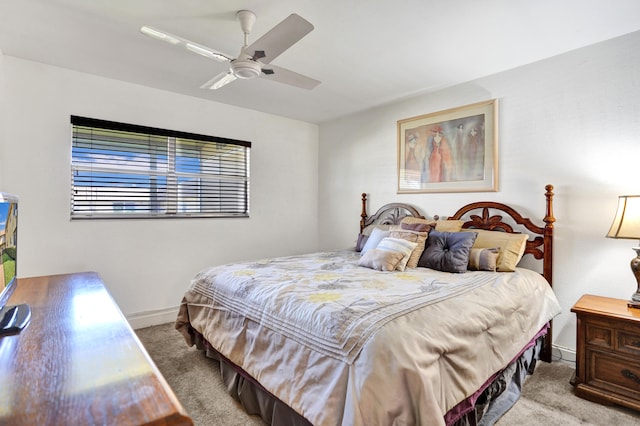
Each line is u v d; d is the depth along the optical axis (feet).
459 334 4.87
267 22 6.75
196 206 11.80
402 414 3.85
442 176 10.57
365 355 4.13
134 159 10.48
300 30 5.54
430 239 8.73
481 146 9.67
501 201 9.31
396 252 8.10
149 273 10.60
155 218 10.72
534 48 7.91
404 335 4.30
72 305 4.30
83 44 7.77
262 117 13.29
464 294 5.97
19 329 3.41
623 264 7.36
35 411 2.03
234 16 6.57
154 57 8.43
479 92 9.72
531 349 7.25
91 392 2.26
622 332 6.07
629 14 6.49
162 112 10.77
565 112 8.19
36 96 8.73
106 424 1.94
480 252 8.20
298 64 8.74
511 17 6.58
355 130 13.44
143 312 10.45
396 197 11.93
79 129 9.53
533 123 8.71
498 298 6.23
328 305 5.16
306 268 8.12
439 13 6.43
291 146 14.23
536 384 6.97
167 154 11.14
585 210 7.89
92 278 5.87
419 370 3.99
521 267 8.83
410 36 7.31
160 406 2.13
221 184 12.42
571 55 8.08
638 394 5.89
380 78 9.69
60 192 9.11
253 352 5.81
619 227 6.57
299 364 4.89
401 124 11.73
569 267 8.11
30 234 8.71
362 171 13.16
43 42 7.68
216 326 6.97
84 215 9.63
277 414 5.25
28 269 8.70
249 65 6.46
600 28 7.04
